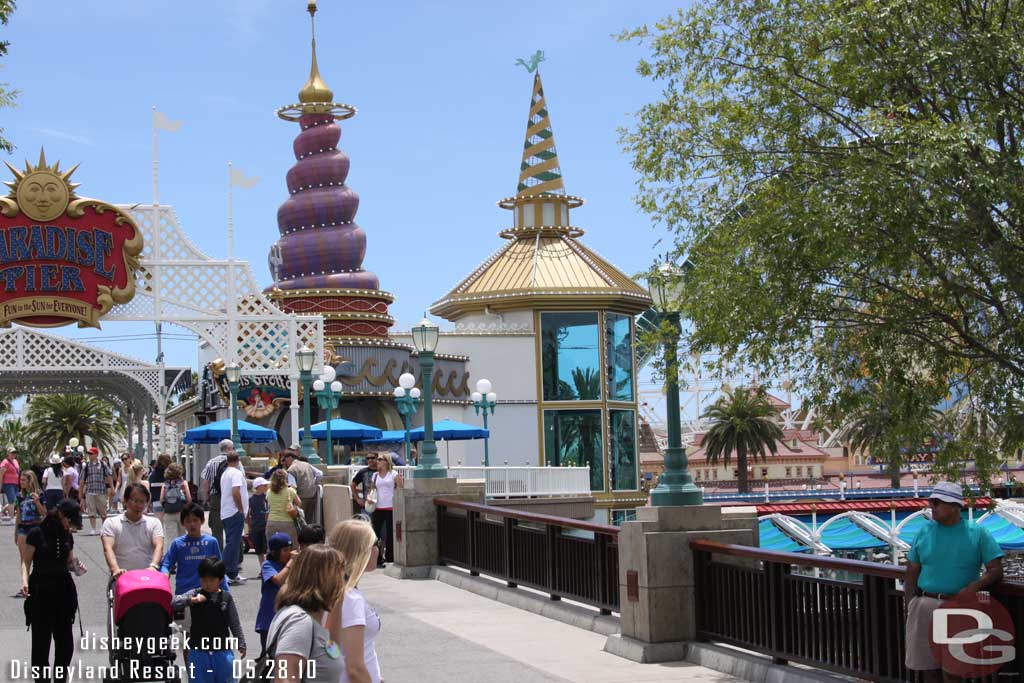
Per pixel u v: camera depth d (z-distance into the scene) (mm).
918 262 14109
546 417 53344
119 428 90250
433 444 20328
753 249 13961
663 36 15570
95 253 31766
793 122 14648
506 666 11844
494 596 16984
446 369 50656
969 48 14102
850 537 50812
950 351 14859
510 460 52531
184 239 33375
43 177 31375
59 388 51844
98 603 16422
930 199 13281
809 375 15047
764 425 76688
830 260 13211
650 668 11586
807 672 10367
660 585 12016
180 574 10945
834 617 10172
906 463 16375
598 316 54250
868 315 14391
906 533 51625
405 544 19875
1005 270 13562
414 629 14289
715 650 11586
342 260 50312
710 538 12109
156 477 30656
